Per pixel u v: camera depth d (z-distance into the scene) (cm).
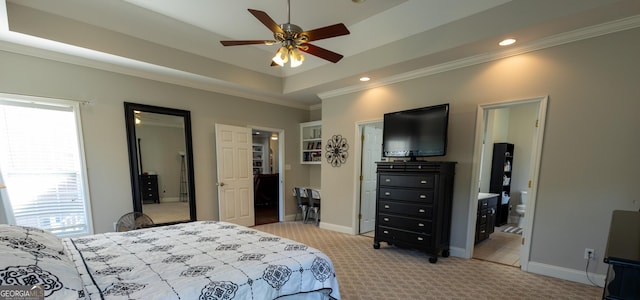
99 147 341
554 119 270
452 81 341
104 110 344
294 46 229
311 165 623
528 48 282
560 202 268
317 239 423
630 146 234
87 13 290
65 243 191
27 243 130
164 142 400
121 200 357
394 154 374
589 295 235
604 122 245
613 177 241
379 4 310
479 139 322
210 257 164
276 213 645
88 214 332
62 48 293
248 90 482
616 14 221
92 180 336
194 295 120
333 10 321
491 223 419
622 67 236
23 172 296
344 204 469
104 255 167
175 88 411
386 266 307
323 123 503
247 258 163
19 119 293
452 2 282
